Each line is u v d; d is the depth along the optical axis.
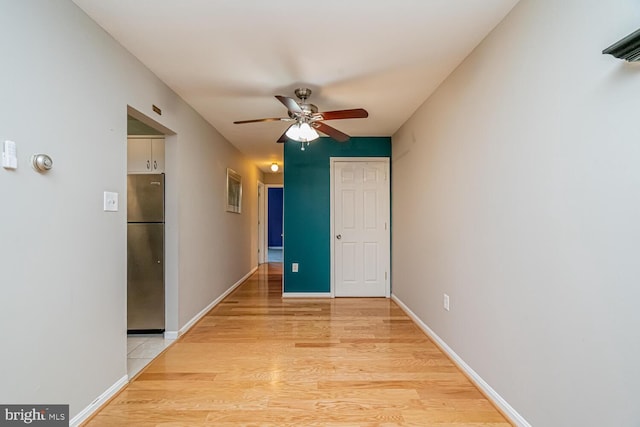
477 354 2.10
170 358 2.50
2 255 1.31
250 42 2.09
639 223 1.07
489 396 1.95
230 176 4.72
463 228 2.31
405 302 3.84
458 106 2.39
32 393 1.43
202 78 2.60
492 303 1.93
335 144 4.57
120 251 2.06
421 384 2.10
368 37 2.03
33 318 1.44
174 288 2.94
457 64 2.38
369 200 4.59
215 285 4.05
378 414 1.78
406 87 2.79
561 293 1.40
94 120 1.84
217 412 1.80
